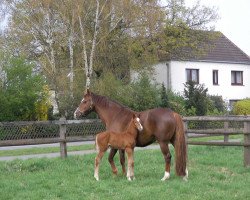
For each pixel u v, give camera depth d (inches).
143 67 1301.7
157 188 386.0
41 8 1174.3
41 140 581.0
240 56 1770.4
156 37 1307.8
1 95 904.3
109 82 1120.8
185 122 571.2
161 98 1162.0
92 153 657.0
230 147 711.7
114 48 1274.6
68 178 450.9
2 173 493.7
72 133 797.9
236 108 1489.9
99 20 1192.8
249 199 352.8
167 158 431.8
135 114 444.5
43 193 385.4
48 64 1165.7
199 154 629.9
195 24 1498.5
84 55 1143.0
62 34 1198.3
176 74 1578.5
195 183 407.5
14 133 752.3
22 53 1094.4
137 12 1182.9
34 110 970.7
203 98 1259.2
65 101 1062.4
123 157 462.6
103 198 361.4
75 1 1133.7
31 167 530.6
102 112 477.7
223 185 400.2
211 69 1674.5
